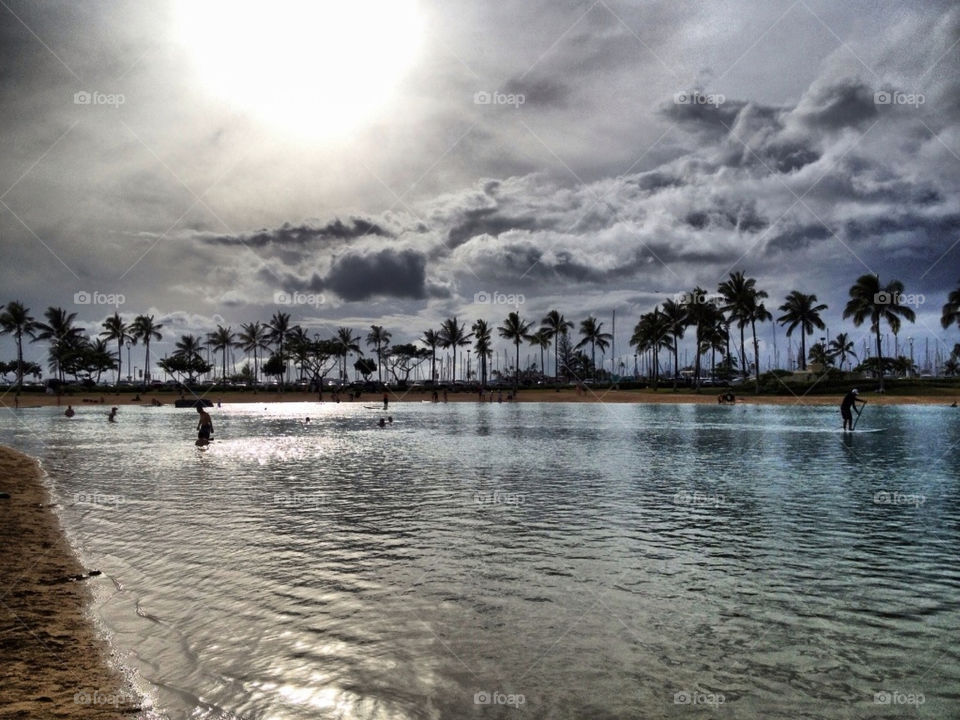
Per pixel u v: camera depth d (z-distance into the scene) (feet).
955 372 505.25
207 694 17.87
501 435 116.37
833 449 85.15
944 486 53.78
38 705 17.02
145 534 36.86
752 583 27.53
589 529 38.06
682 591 26.50
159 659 20.11
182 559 31.45
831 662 19.85
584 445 94.48
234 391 425.69
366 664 19.69
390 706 17.16
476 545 34.17
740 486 54.29
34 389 388.16
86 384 402.72
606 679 18.66
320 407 277.03
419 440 106.32
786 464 69.41
